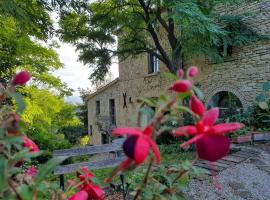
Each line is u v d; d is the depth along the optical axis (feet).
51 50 29.48
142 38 38.88
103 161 14.98
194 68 2.38
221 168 17.13
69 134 72.59
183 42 30.12
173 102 2.34
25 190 2.32
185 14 25.48
